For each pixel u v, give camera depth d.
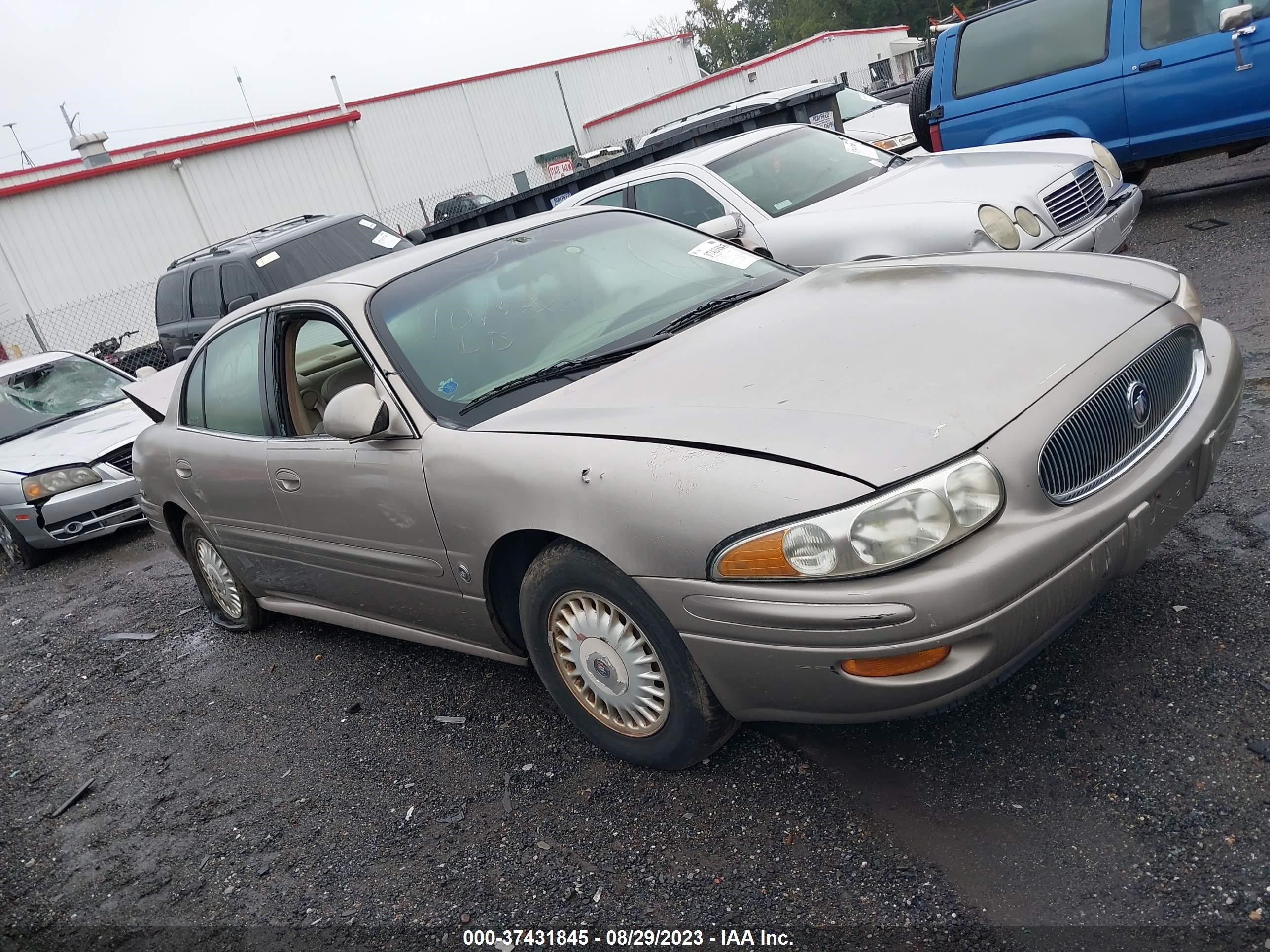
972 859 2.34
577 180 10.47
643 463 2.54
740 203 6.81
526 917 2.59
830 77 30.78
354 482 3.44
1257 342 4.90
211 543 4.94
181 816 3.63
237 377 4.23
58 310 18.69
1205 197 8.38
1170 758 2.46
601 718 3.05
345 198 26.17
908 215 5.72
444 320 3.44
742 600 2.36
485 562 3.07
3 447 8.55
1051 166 5.96
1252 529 3.34
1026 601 2.27
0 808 4.12
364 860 3.04
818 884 2.41
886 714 2.37
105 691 5.12
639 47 35.88
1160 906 2.07
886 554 2.21
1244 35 7.25
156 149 24.53
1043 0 8.38
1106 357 2.61
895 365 2.63
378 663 4.44
